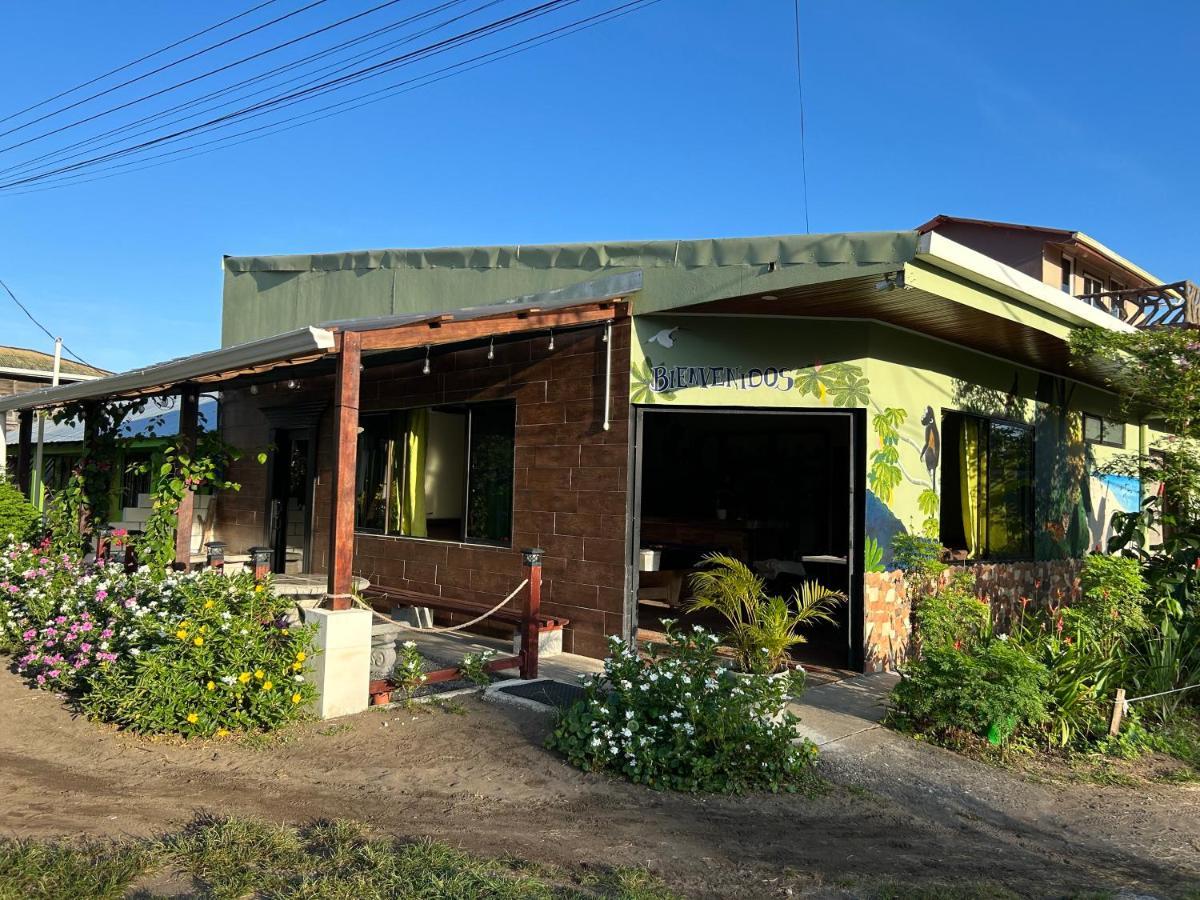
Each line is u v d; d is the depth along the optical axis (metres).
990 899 3.97
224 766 5.36
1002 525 10.63
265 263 12.59
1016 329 8.60
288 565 13.05
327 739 5.89
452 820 4.66
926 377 9.12
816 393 8.48
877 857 4.46
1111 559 7.71
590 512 8.92
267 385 13.19
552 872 4.03
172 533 9.61
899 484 8.69
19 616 8.29
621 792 5.18
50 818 4.45
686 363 8.59
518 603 9.52
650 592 11.66
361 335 6.58
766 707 5.64
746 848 4.49
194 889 3.66
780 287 7.43
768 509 15.20
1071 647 6.96
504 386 9.85
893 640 8.56
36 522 11.87
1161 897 4.09
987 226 20.31
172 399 12.02
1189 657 7.78
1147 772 6.12
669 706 5.66
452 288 10.38
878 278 6.97
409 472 11.15
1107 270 21.14
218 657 6.13
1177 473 9.18
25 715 6.27
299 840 4.26
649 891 3.84
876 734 6.48
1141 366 9.22
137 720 5.89
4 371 21.19
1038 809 5.32
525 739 6.01
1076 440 12.20
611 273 8.89
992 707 6.23
